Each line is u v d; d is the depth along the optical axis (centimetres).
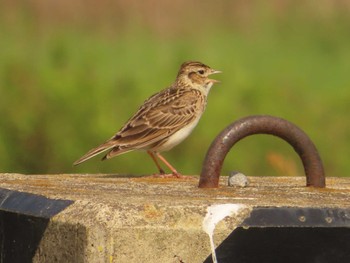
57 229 535
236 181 679
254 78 2008
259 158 1612
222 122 1695
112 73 2105
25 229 571
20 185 653
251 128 657
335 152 1727
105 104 1677
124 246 508
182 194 609
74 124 1633
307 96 1953
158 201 541
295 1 3094
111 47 2622
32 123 1620
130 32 2778
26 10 2770
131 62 2433
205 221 518
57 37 2164
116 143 1091
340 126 1767
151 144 1116
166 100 1142
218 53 2670
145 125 1112
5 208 590
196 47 2714
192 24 2859
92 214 521
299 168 1586
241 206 529
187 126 1145
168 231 512
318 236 529
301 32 3003
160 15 2838
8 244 593
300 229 527
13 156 1609
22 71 1719
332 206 542
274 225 525
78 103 1648
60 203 553
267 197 596
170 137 1126
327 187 691
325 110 1825
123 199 554
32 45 2538
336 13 3070
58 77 1688
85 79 1717
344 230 531
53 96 1648
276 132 663
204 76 1190
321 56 2753
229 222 522
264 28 2997
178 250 514
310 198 596
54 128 1622
